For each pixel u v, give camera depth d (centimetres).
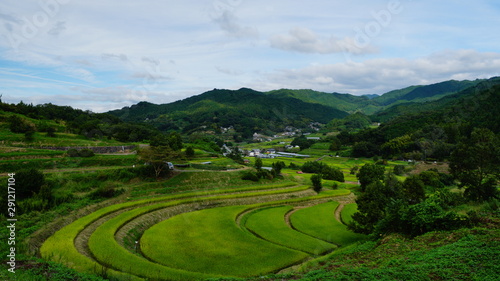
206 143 13238
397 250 2388
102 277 2419
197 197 5944
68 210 4331
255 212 5672
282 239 4169
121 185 5878
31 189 4347
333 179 9844
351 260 2384
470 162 4338
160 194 5838
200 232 4238
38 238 3319
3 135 7531
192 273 2789
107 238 3534
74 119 13775
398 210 2930
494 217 2552
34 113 11356
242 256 3462
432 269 1806
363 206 4062
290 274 2142
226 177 7475
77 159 6525
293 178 8875
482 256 1845
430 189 6588
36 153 6378
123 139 10488
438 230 2586
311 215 5641
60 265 2412
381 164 11469
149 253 3434
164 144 9056
